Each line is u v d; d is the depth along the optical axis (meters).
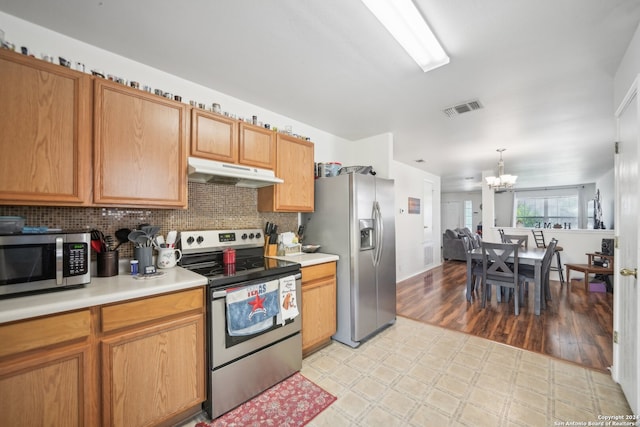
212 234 2.22
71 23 1.53
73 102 1.44
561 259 5.39
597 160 5.05
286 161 2.51
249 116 2.60
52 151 1.37
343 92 2.40
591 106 2.64
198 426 1.54
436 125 3.19
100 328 1.27
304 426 1.55
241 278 1.73
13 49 1.32
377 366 2.17
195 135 1.91
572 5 1.39
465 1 1.37
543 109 2.72
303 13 1.47
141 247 1.75
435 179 6.79
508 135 3.57
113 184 1.55
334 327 2.53
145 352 1.39
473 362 2.22
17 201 1.30
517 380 1.97
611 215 6.28
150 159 1.70
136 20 1.51
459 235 7.58
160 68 2.01
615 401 1.73
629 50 1.70
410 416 1.62
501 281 3.48
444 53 1.76
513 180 4.50
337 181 2.66
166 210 2.04
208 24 1.55
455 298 4.04
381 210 2.85
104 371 1.27
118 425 1.30
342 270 2.59
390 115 2.89
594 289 4.33
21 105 1.29
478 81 2.18
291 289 2.02
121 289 1.36
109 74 1.67
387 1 1.34
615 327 1.93
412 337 2.70
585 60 1.88
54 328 1.15
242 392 1.72
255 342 1.79
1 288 1.16
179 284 1.50
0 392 1.04
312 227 2.89
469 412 1.65
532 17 1.47
